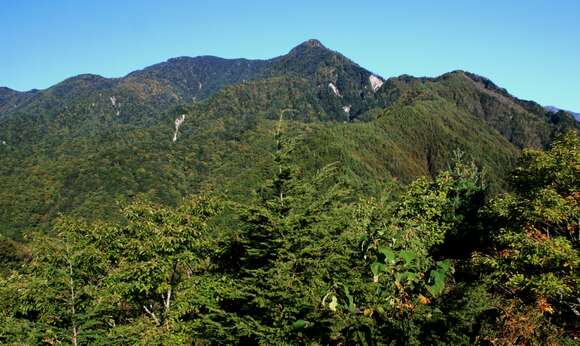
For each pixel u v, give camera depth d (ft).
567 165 37.29
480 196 55.16
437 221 51.01
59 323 36.73
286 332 29.76
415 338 19.52
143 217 48.57
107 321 41.32
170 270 44.65
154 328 38.32
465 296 26.71
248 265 39.24
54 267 36.81
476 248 48.19
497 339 25.79
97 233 48.62
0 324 34.76
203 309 45.88
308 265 33.60
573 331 29.12
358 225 34.06
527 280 31.91
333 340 23.72
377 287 17.02
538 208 35.29
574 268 32.63
